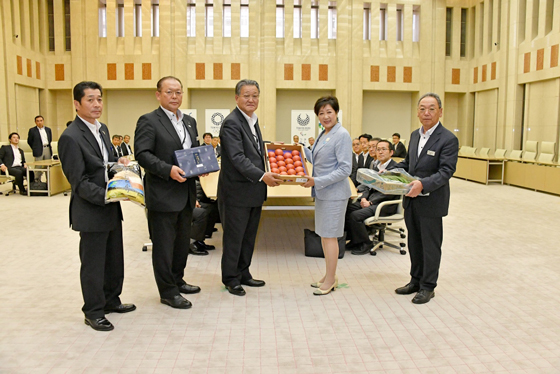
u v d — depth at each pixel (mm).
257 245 6020
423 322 3512
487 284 4441
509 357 2967
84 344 3092
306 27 16516
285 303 3893
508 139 15047
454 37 17344
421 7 16844
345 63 16594
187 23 16516
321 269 4934
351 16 16562
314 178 3826
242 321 3500
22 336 3215
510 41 14875
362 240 5551
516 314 3688
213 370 2766
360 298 4031
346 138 3895
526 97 14414
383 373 2754
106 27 16375
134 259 5262
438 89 17109
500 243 6141
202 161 3605
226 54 16391
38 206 9000
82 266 3316
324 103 3959
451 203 9664
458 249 5816
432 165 3906
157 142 3633
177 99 3688
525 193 11242
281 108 17281
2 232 6660
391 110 17656
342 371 2773
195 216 5504
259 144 4109
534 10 14023
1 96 13773
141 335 3242
